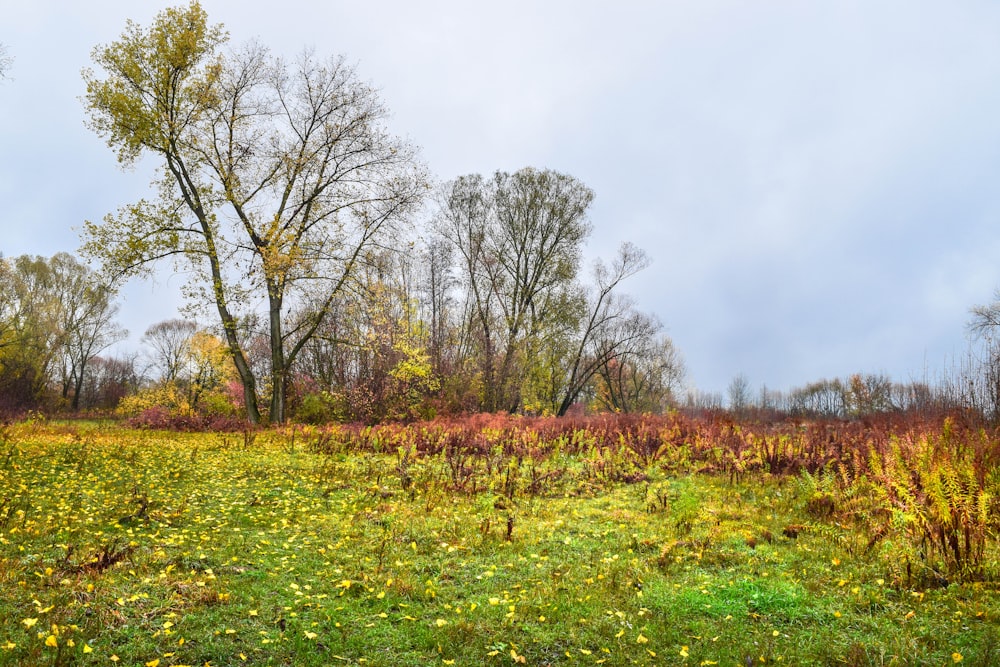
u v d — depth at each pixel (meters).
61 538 6.72
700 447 13.44
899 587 5.50
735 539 7.23
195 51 25.17
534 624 4.97
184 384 51.41
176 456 13.58
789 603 5.27
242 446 16.08
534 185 38.25
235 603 5.11
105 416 41.56
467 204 38.53
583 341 41.59
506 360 35.78
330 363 30.89
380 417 25.44
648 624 4.94
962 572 5.61
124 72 24.41
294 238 25.05
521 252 38.97
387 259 30.42
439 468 12.64
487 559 6.70
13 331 44.41
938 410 13.78
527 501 9.66
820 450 11.86
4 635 4.14
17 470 10.64
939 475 6.34
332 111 27.06
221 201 25.05
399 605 5.30
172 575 5.65
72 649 4.00
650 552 6.96
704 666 4.27
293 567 6.20
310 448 15.89
